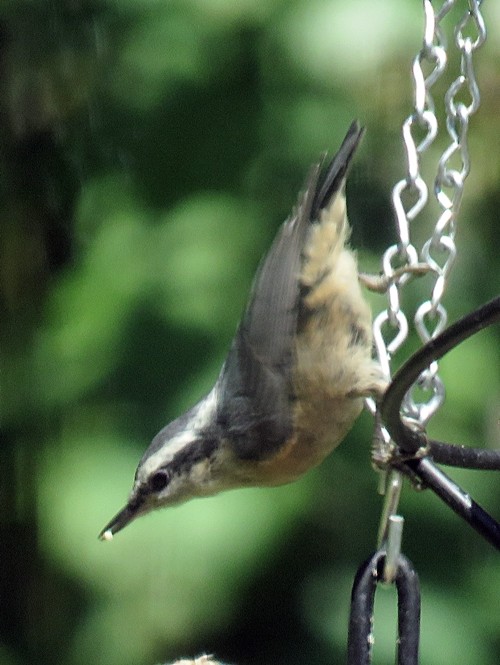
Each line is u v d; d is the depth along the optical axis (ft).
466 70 24.77
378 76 36.22
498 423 36.60
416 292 35.94
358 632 22.02
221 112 38.86
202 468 27.37
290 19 37.32
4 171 41.50
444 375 36.55
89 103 40.55
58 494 36.88
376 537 36.81
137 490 27.68
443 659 35.58
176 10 39.22
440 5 36.17
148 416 36.65
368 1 36.47
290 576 36.99
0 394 39.40
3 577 38.63
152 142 39.68
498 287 37.27
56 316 39.40
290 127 37.81
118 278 38.63
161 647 36.70
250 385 26.76
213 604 36.22
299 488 36.47
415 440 23.02
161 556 35.65
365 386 25.39
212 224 38.14
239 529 35.76
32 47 40.65
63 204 41.09
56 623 38.06
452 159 36.29
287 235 26.71
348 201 36.94
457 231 37.19
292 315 26.40
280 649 36.94
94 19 40.01
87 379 37.93
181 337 36.99
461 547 36.81
